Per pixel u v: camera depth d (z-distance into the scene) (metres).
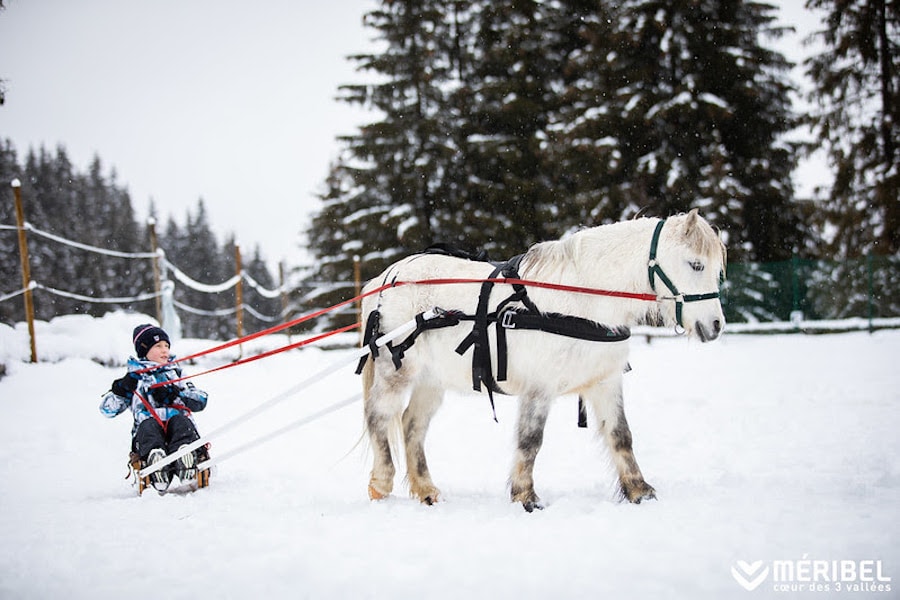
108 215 59.56
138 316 15.98
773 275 20.38
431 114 26.92
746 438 7.33
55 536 4.38
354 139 27.11
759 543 3.71
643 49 23.70
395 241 26.59
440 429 8.77
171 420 5.98
